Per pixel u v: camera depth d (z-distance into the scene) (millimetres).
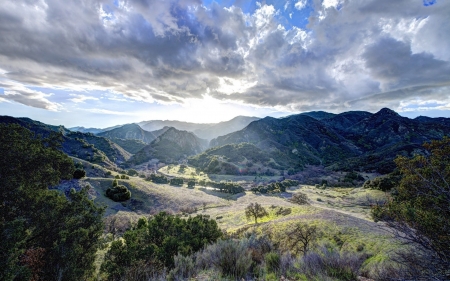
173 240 9758
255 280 5285
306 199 57250
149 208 49938
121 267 8297
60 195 12734
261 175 116938
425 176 4855
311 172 116688
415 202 4906
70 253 9445
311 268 5730
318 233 20016
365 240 17203
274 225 23797
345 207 42875
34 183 11273
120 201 48219
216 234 12609
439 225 4078
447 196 4090
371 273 6125
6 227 7105
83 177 51312
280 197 70062
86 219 11891
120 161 148625
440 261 3930
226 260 5926
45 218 10438
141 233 12273
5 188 9570
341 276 5465
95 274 10953
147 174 110062
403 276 4414
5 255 6668
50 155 11977
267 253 6926
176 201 57719
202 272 5949
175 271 5938
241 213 45156
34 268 8578
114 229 28312
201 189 81688
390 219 5180
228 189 80000
